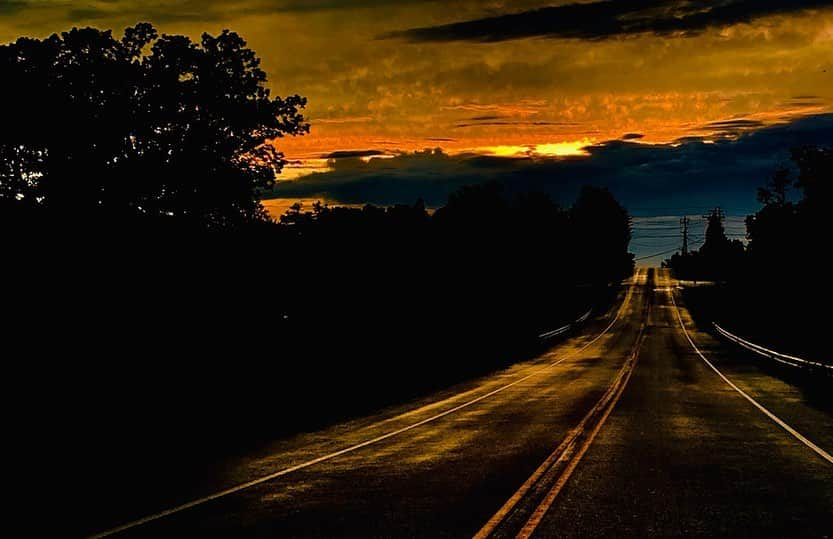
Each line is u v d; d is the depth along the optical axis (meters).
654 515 8.54
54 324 20.81
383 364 32.72
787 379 31.34
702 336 69.88
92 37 28.66
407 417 19.92
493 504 9.16
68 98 27.70
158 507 9.16
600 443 14.30
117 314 22.72
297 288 31.36
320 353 27.75
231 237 29.27
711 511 8.73
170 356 21.62
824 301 58.72
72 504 9.34
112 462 12.55
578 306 109.12
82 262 23.77
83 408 15.46
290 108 32.62
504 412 20.62
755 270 79.44
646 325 83.06
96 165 27.36
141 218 27.16
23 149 27.09
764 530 7.89
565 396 25.03
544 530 7.88
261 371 22.89
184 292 25.48
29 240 23.55
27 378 16.52
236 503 9.37
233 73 31.30
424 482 10.68
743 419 18.05
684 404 21.78
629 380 31.47
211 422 17.81
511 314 76.94
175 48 29.94
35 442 13.41
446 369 38.22
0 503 9.44
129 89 29.11
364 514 8.70
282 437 16.00
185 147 29.98
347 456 13.32
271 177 32.44
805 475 10.96
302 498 9.66
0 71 27.05
